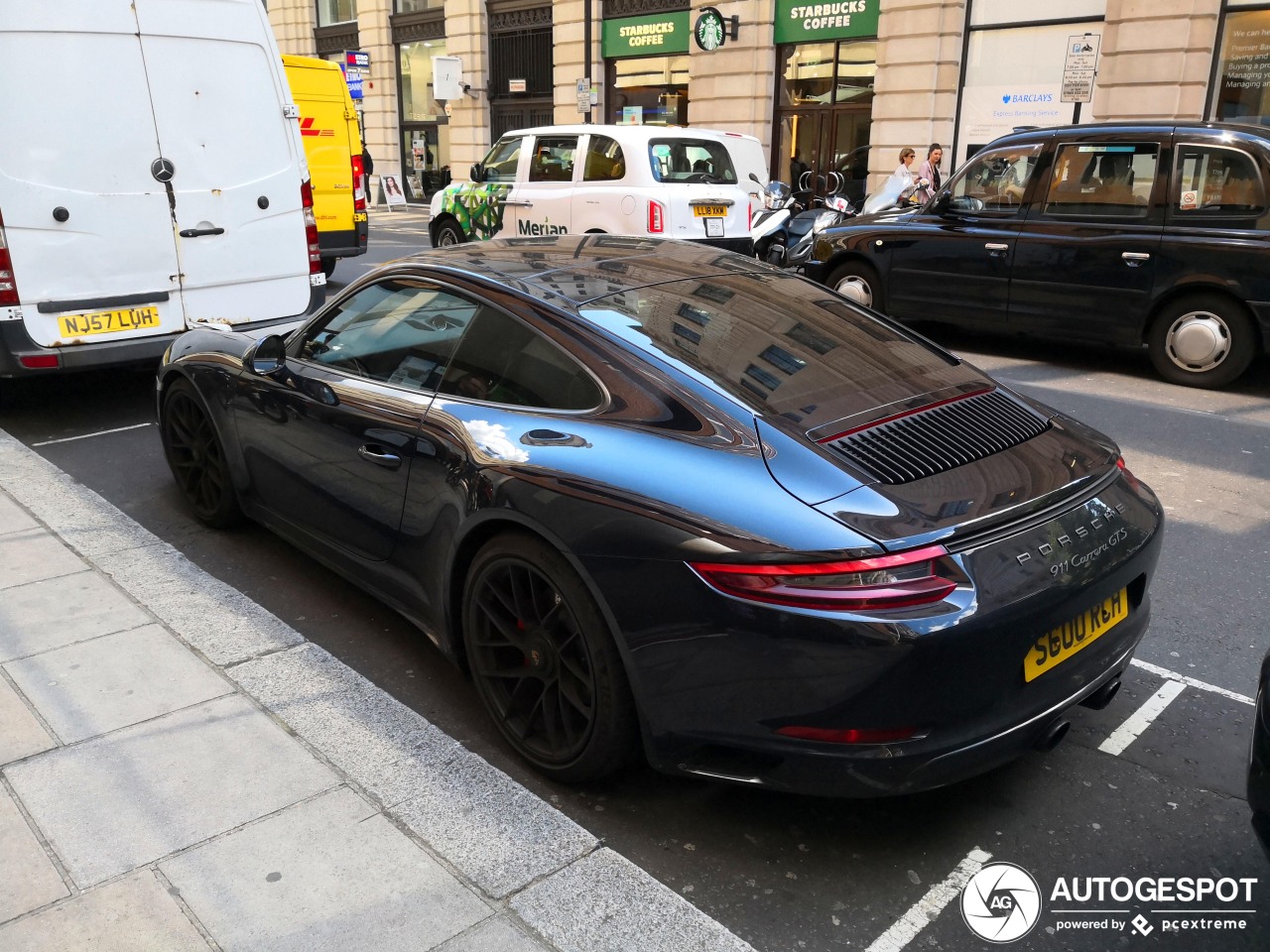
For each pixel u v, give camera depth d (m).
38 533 4.45
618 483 2.53
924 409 2.79
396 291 3.51
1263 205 7.23
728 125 18.27
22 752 2.86
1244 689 3.41
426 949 2.18
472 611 2.94
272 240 6.72
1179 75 12.93
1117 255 7.82
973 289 8.73
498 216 12.12
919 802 2.80
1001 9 14.57
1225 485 5.46
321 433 3.56
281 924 2.24
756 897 2.43
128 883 2.36
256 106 6.53
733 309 3.15
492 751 3.01
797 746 2.30
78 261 5.87
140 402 6.88
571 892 2.36
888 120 15.80
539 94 22.72
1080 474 2.69
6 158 5.55
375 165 27.66
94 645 3.47
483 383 3.05
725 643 2.32
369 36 26.67
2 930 2.21
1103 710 3.28
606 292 3.11
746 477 2.42
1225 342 7.53
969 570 2.29
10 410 6.69
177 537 4.54
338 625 3.75
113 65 5.85
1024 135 8.48
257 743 2.92
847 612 2.20
